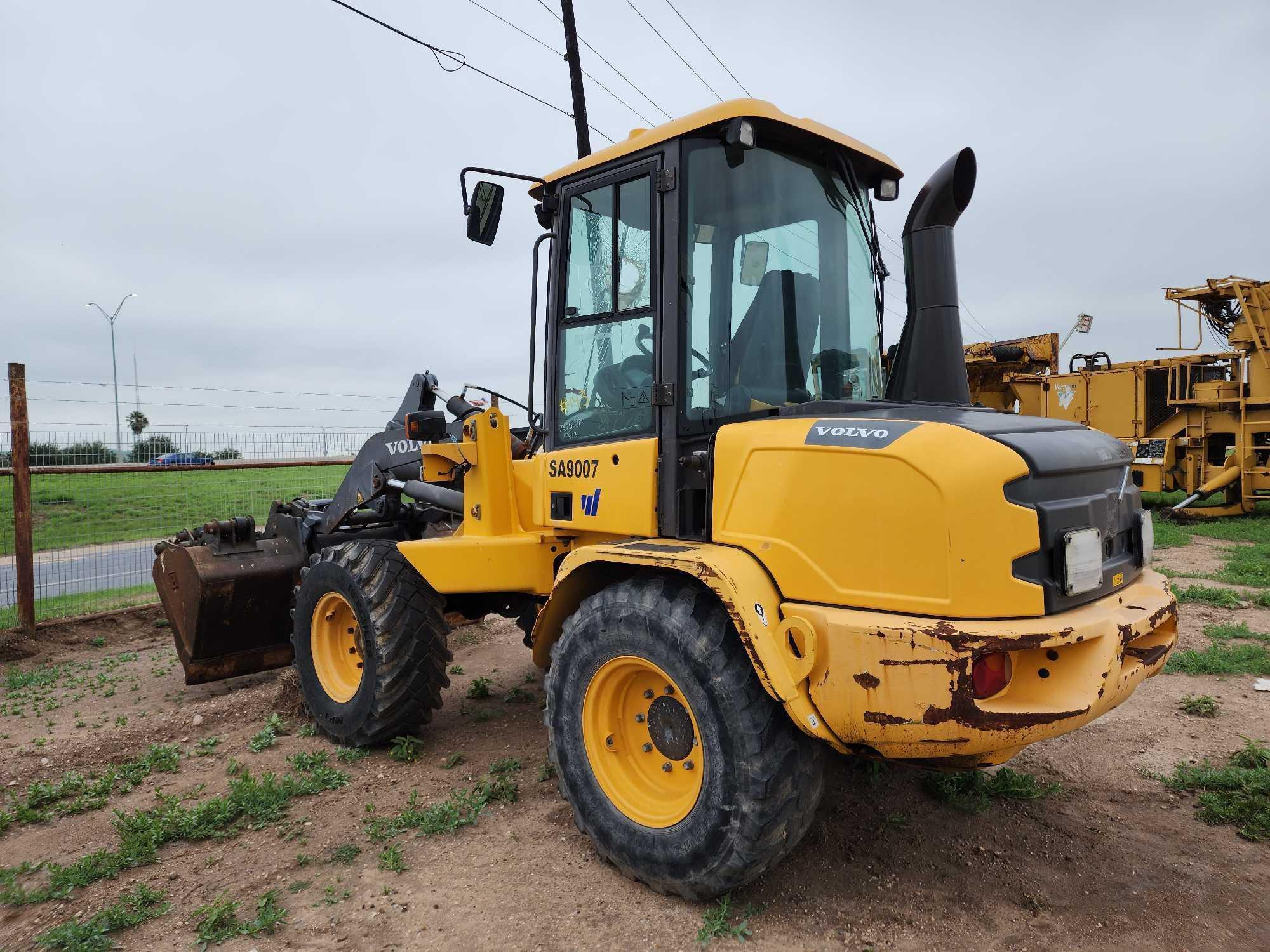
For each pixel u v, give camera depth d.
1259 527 12.62
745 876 2.82
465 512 4.39
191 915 2.96
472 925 2.85
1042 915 2.86
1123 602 2.91
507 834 3.49
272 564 5.56
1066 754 4.21
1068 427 3.05
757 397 3.33
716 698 2.80
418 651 4.30
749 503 2.92
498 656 6.38
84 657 6.84
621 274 3.54
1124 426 15.37
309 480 10.78
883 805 3.67
